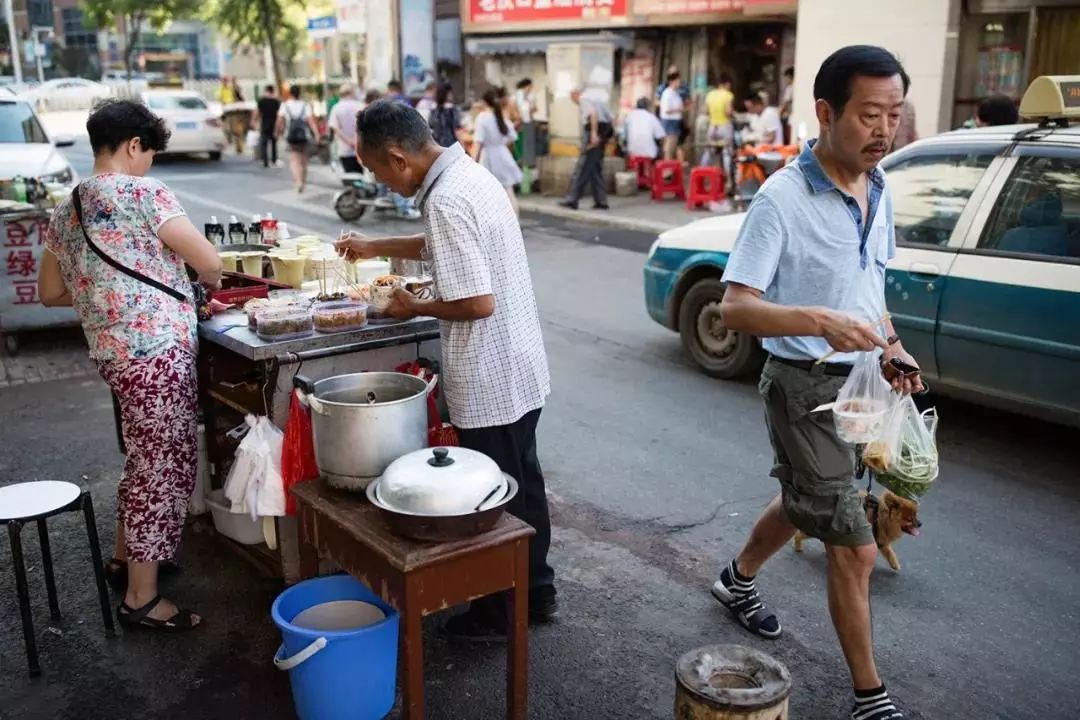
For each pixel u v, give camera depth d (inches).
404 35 731.4
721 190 558.6
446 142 533.3
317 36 823.1
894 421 110.7
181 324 131.3
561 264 402.6
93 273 127.0
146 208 127.2
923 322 204.5
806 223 107.3
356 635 106.4
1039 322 185.0
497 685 123.9
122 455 197.8
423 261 149.1
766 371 116.0
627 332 297.3
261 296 153.7
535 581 135.2
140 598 134.1
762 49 649.6
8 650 130.2
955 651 132.0
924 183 210.2
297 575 138.3
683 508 175.8
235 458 138.5
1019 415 221.5
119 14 1603.1
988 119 287.1
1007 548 161.3
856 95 101.3
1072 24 445.4
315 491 115.2
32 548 158.6
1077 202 184.2
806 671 127.5
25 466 191.9
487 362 118.9
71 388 241.4
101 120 128.1
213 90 1579.7
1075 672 127.6
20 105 385.1
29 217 259.3
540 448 204.2
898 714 112.9
